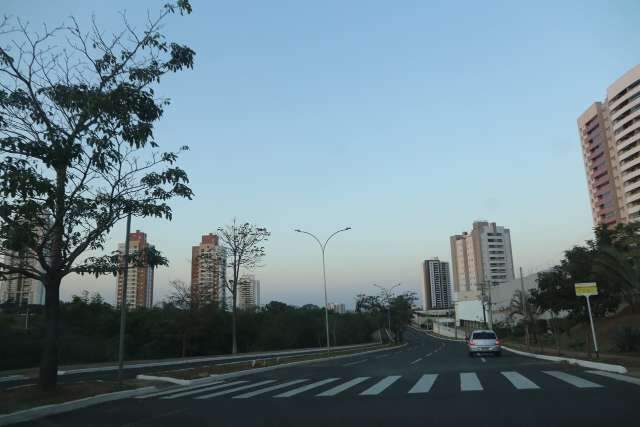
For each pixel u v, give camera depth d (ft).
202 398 48.21
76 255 49.32
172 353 163.43
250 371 82.38
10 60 43.96
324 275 145.48
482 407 34.81
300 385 57.11
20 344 109.50
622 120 368.27
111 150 45.88
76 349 126.41
